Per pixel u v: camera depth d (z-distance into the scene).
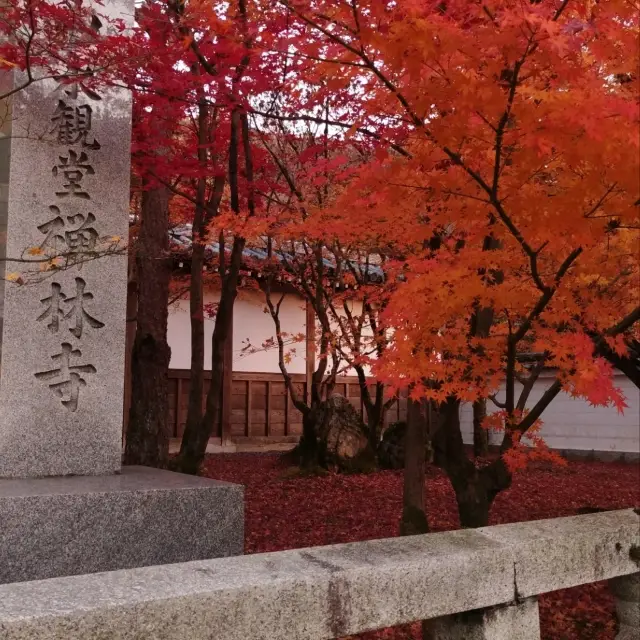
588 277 3.99
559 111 2.63
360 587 2.37
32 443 4.88
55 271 5.00
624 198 2.91
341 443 12.86
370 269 13.56
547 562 2.90
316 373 13.38
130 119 5.47
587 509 8.91
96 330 5.19
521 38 2.69
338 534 7.99
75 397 5.07
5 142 4.97
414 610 2.49
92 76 4.88
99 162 5.29
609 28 2.66
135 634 1.94
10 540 3.93
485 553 2.71
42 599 1.96
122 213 5.35
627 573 3.28
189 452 7.27
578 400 16.47
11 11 4.72
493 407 18.22
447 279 3.52
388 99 3.41
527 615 2.87
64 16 4.63
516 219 3.51
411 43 2.79
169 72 5.27
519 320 5.02
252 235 5.63
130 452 9.18
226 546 4.68
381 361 4.05
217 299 14.67
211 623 2.06
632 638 3.41
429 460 13.26
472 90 2.79
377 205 3.98
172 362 14.38
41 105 5.09
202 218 8.09
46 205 5.05
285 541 7.65
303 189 8.63
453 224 4.53
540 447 4.55
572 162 2.81
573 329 4.22
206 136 7.31
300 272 11.32
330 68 3.57
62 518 4.11
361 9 3.13
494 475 4.95
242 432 15.30
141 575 2.24
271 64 5.36
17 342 4.87
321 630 2.27
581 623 5.44
